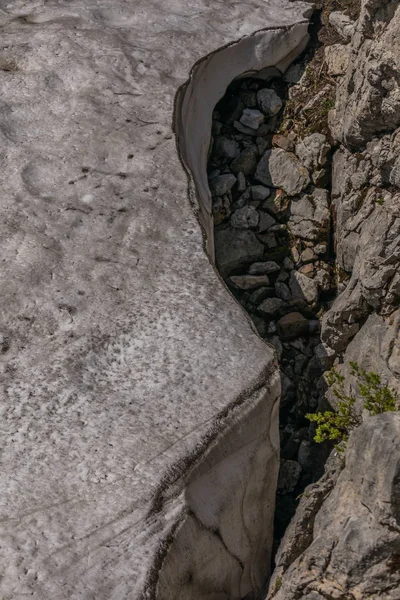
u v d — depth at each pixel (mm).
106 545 3543
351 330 5172
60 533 3570
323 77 6184
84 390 4098
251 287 5695
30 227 4891
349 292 5156
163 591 3516
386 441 3582
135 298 4512
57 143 5344
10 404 4059
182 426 3916
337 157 5750
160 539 3574
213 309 4430
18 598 3395
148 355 4238
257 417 4062
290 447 5191
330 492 4070
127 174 5168
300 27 6297
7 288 4578
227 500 3930
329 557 3779
